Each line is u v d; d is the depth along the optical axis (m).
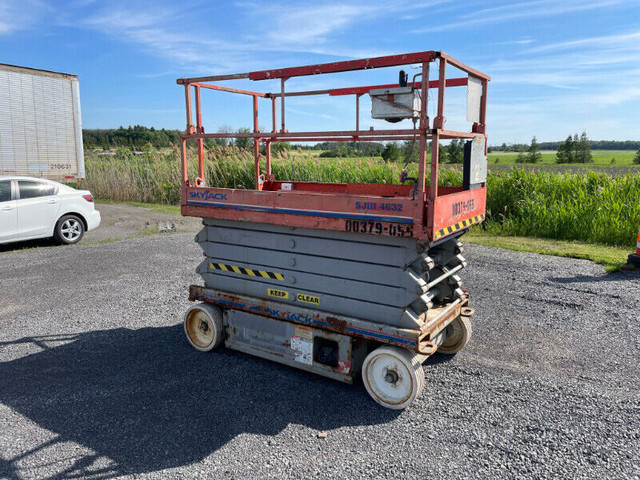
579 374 4.32
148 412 3.71
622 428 3.45
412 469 3.01
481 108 4.29
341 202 3.69
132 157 20.91
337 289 3.93
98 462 3.10
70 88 13.81
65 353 4.85
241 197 4.27
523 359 4.66
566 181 12.07
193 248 9.88
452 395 3.97
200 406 3.80
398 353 3.64
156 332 5.41
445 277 4.13
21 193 9.59
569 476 2.93
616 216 10.18
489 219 11.98
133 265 8.46
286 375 4.36
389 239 3.58
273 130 5.70
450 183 11.94
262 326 4.48
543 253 9.16
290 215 3.99
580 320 5.67
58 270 8.12
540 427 3.47
